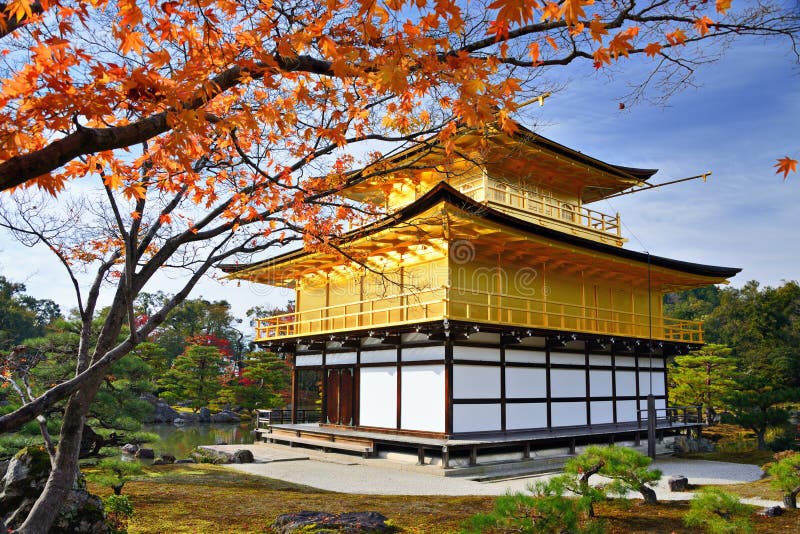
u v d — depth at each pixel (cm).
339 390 2384
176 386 4819
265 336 2669
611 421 2438
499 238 1895
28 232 587
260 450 2323
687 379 3641
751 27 471
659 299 2930
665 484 1543
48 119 400
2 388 1519
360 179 804
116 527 885
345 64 439
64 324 1744
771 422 2567
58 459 548
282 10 477
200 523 996
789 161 483
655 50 497
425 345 1973
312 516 955
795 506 1122
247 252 681
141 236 780
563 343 2152
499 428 1969
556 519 711
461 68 468
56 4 395
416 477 1652
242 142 723
